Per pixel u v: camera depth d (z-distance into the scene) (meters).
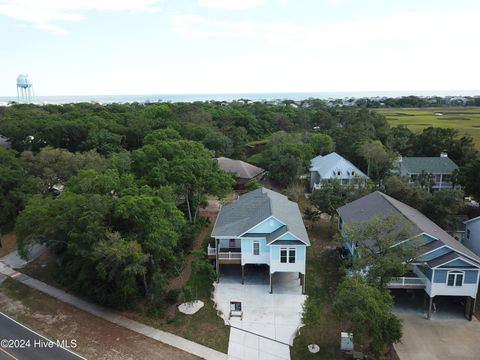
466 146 62.62
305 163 59.78
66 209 28.02
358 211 34.81
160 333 25.00
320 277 32.03
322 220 44.88
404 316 26.83
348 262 30.48
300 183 57.19
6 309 27.97
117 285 26.81
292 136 68.38
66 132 65.06
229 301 28.62
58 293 30.27
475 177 42.59
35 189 43.19
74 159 47.47
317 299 28.78
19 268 34.62
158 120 76.81
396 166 55.75
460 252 25.81
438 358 22.66
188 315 26.81
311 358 22.64
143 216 27.91
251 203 35.28
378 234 25.55
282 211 33.00
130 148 69.56
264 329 25.34
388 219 25.83
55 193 50.66
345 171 53.34
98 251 25.16
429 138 64.75
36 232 27.81
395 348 23.52
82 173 34.06
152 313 27.06
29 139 64.12
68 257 31.58
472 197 45.94
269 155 61.44
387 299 21.64
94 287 27.95
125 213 27.05
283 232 28.72
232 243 33.25
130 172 40.94
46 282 32.03
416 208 39.22
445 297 29.28
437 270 25.34
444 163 54.81
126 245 25.34
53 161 47.84
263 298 29.05
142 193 31.31
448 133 65.44
